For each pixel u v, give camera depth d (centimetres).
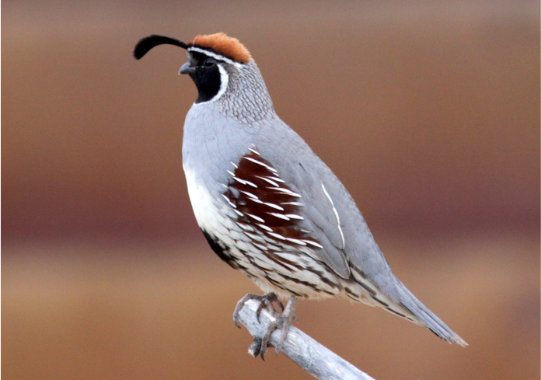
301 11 1462
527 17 1480
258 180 1038
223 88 1080
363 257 1064
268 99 1097
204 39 1088
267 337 1044
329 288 1066
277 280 1060
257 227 1040
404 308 1069
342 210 1062
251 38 1461
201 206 1062
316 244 1043
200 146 1064
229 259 1080
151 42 1113
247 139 1054
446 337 1047
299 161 1059
